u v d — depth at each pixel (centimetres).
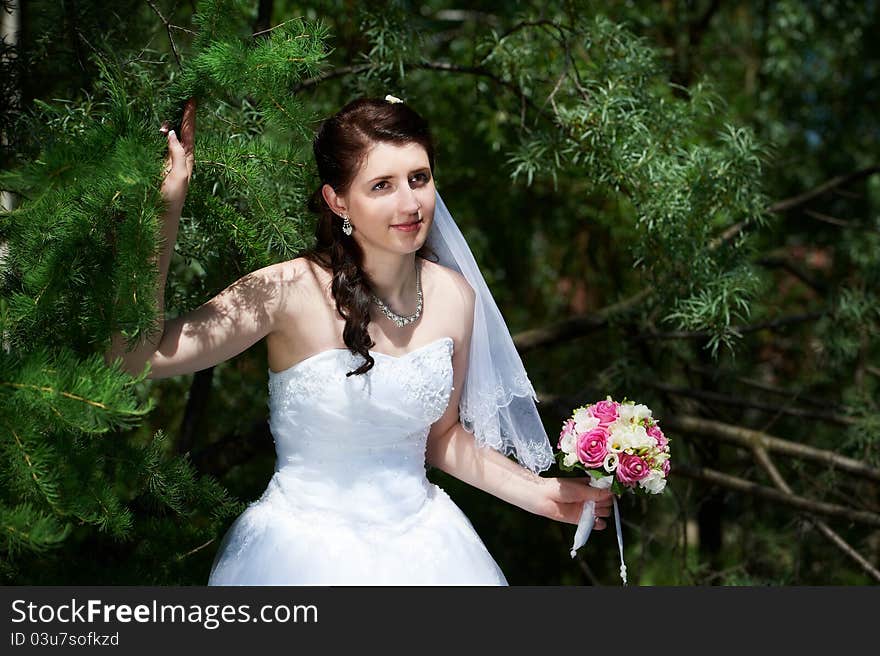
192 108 264
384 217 264
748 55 742
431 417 281
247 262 305
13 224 256
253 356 441
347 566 266
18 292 269
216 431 518
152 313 239
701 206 379
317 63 277
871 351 679
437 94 602
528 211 673
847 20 679
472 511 632
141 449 279
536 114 432
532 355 662
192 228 334
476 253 658
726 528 664
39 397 218
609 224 603
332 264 276
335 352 270
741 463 605
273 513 275
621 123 381
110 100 282
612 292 678
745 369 627
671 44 652
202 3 270
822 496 514
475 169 612
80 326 261
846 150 717
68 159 226
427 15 628
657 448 274
